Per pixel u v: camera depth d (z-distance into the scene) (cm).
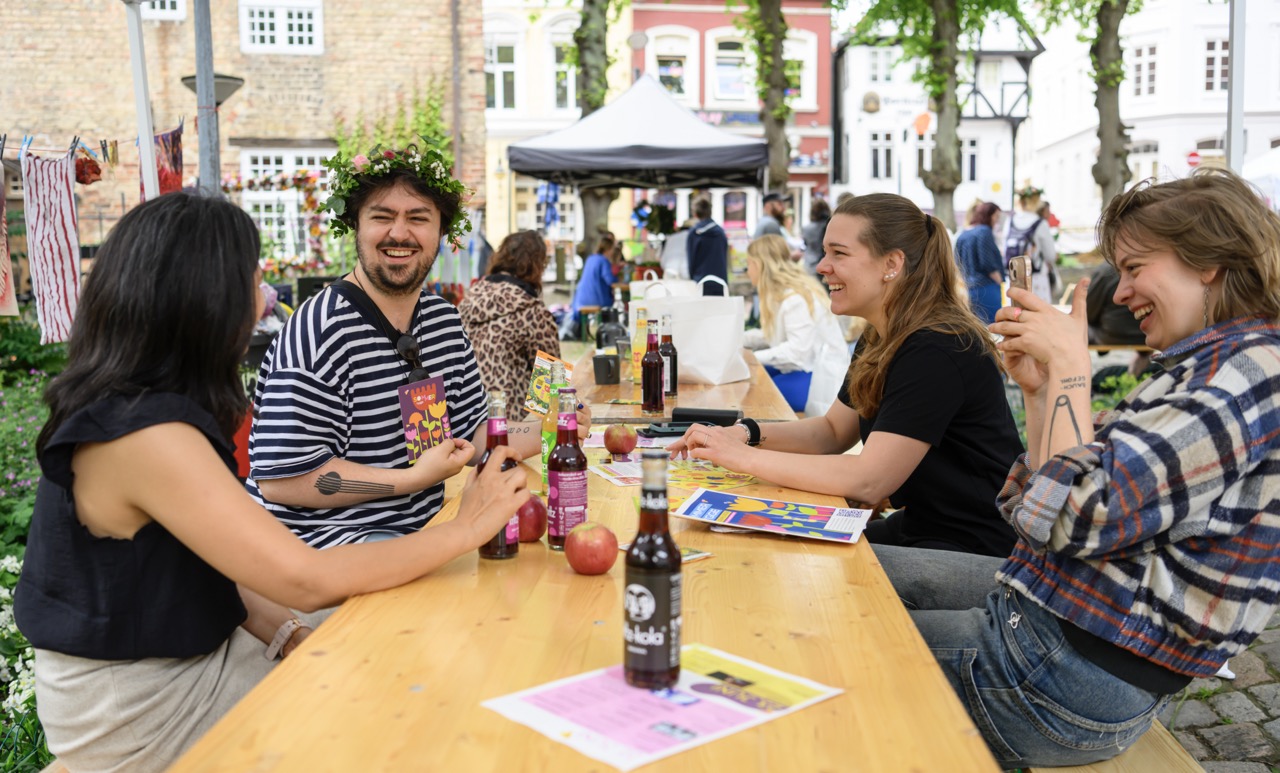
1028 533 173
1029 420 202
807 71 2959
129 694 174
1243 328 175
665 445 321
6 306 553
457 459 249
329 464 252
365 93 1577
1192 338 177
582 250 1451
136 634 173
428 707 134
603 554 190
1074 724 189
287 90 1566
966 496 267
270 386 254
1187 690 353
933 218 278
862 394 280
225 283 173
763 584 187
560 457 208
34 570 174
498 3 2545
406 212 266
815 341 551
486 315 505
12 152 1433
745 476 279
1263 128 3097
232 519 165
